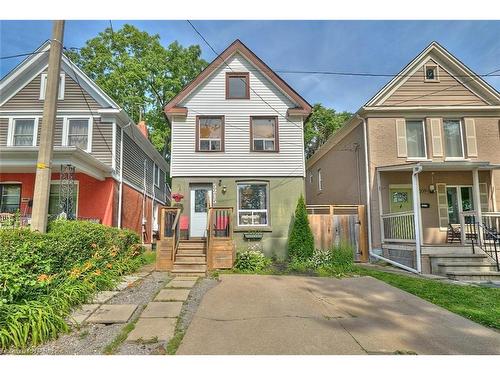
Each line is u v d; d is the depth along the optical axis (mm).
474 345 4273
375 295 6742
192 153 11883
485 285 7906
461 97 12797
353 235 11961
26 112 12695
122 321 4734
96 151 12422
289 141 12086
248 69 12438
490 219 11250
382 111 12672
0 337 3727
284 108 12250
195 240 10414
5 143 12508
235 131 12078
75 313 4973
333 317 5289
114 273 7461
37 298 4586
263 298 6250
